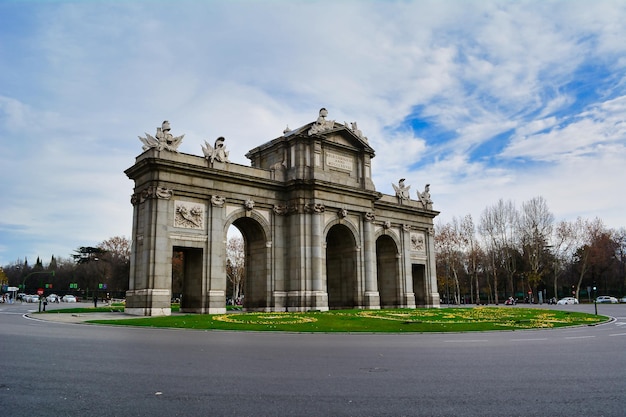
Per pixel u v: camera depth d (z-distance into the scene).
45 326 32.44
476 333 30.41
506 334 29.47
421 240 77.75
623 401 10.59
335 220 60.19
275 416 9.39
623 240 144.25
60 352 18.31
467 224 119.75
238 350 19.67
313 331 31.00
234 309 67.69
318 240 57.03
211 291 50.41
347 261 63.66
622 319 48.16
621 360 16.73
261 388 11.88
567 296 148.88
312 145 59.28
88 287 160.50
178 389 11.75
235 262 118.19
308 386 12.14
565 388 11.91
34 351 18.53
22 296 138.50
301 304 55.25
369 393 11.36
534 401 10.58
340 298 63.91
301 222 57.16
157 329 31.66
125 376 13.40
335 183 59.19
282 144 60.47
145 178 49.47
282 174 59.16
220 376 13.45
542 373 14.00
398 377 13.37
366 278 62.66
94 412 9.67
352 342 23.78
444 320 40.44
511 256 119.38
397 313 49.25
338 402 10.48
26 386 12.08
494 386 12.15
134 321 37.12
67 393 11.31
